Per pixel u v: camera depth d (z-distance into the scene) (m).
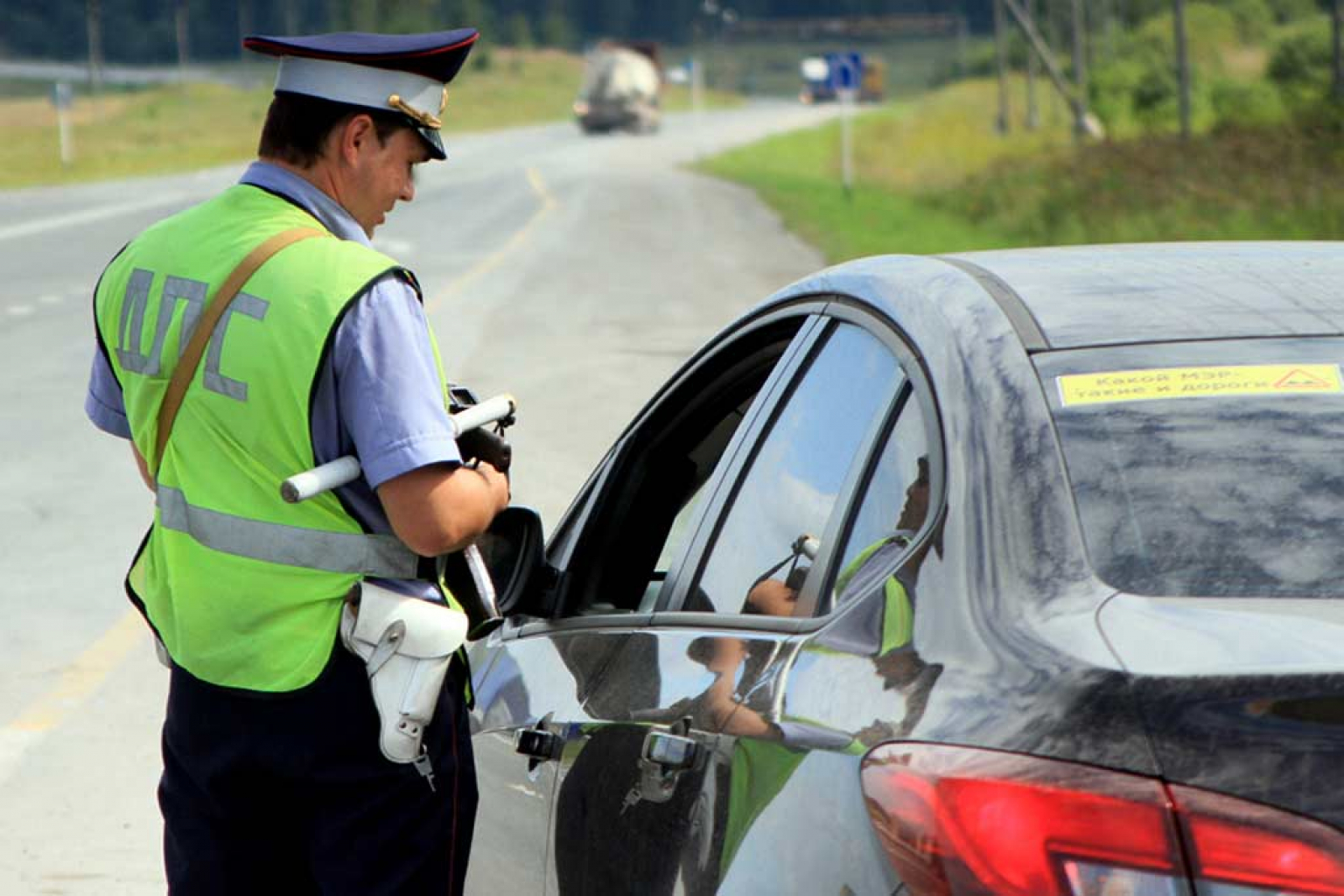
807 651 5.61
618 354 36.81
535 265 60.66
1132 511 5.07
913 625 5.16
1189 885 4.21
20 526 22.42
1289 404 5.45
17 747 14.08
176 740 7.15
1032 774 4.41
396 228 80.81
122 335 7.14
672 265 60.31
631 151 186.88
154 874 11.54
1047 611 4.81
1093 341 5.73
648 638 6.93
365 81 7.07
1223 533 5.00
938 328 5.97
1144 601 4.78
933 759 4.63
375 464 6.61
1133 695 4.36
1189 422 5.37
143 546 7.42
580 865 6.77
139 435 7.14
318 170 7.12
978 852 4.41
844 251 64.12
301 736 6.87
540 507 21.89
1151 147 82.31
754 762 5.49
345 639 6.80
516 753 7.66
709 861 5.62
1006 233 73.50
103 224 82.69
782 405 6.92
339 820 6.97
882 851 4.70
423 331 6.82
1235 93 103.75
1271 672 4.27
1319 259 6.66
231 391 6.77
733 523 6.88
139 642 17.11
